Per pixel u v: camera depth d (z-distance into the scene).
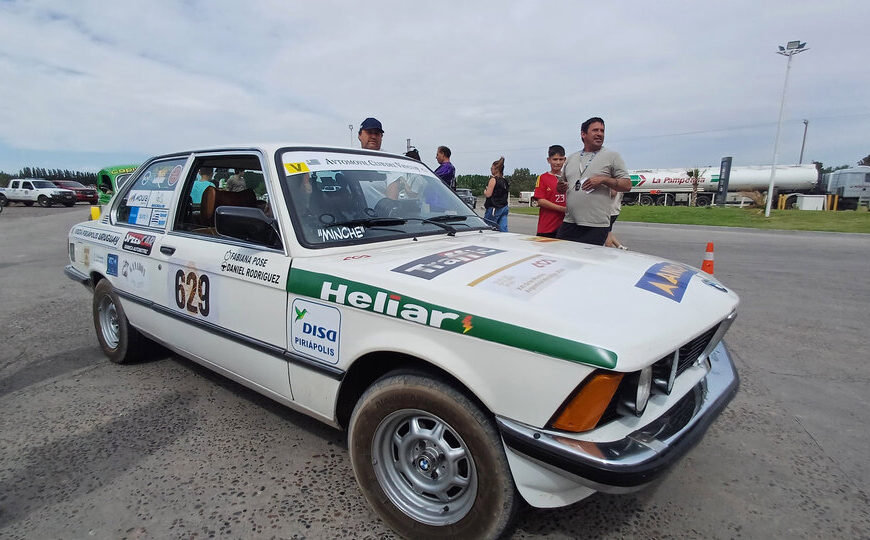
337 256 2.33
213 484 2.41
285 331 2.34
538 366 1.62
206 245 2.79
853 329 4.86
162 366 3.85
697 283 2.28
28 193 29.05
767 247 11.06
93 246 3.90
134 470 2.52
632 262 2.38
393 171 3.18
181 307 2.96
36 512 2.21
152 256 3.16
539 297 1.79
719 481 2.46
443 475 2.00
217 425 2.96
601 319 1.67
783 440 2.84
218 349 2.74
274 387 2.48
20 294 6.23
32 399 3.29
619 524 2.16
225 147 2.97
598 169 4.67
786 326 4.96
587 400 1.58
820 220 17.75
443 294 1.84
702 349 2.18
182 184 3.17
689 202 35.34
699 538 2.08
